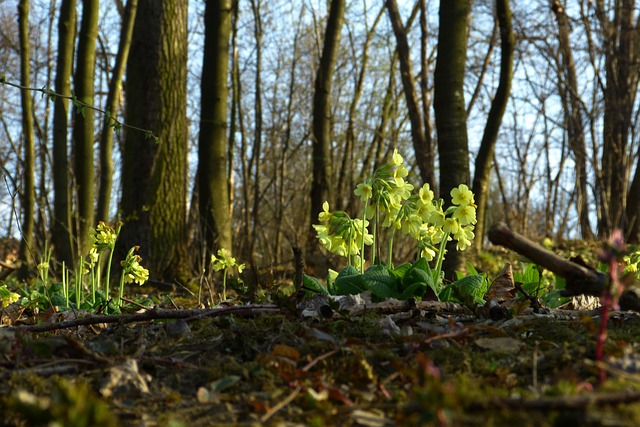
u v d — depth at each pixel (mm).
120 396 2256
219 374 2428
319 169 14766
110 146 11445
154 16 10367
